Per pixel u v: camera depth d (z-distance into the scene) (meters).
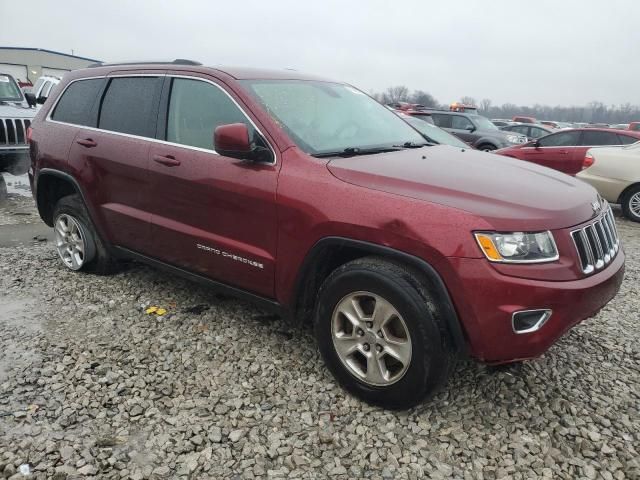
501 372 3.26
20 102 10.43
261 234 3.19
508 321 2.50
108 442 2.60
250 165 3.21
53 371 3.19
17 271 4.85
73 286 4.51
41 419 2.75
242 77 3.54
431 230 2.57
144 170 3.79
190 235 3.57
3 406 2.85
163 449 2.57
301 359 3.39
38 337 3.61
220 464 2.49
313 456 2.55
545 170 3.46
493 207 2.58
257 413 2.85
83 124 4.40
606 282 2.74
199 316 3.96
